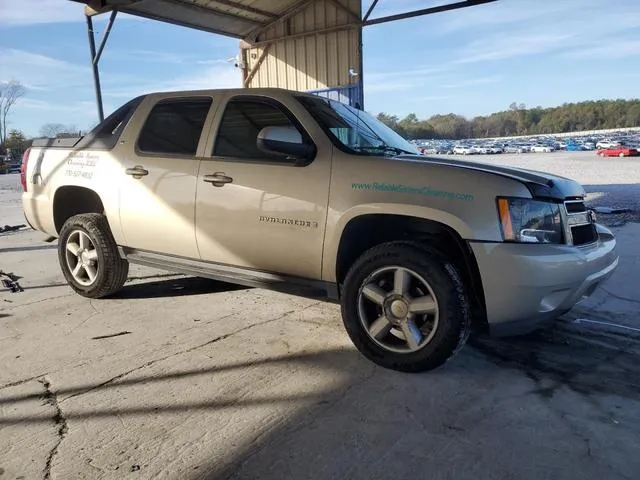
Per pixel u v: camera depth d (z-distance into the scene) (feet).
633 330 13.43
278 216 12.07
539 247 10.23
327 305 15.71
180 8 33.45
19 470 7.73
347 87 36.88
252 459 7.95
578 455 8.00
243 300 16.17
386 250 10.89
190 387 10.34
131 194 14.53
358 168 11.37
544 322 10.72
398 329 11.05
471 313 11.59
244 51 42.09
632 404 9.59
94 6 30.86
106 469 7.72
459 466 7.75
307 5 37.52
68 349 12.32
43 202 16.93
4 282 18.17
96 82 33.14
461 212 10.31
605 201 39.01
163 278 18.80
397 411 9.35
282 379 10.66
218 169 13.02
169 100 14.56
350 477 7.51
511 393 10.03
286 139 11.75
